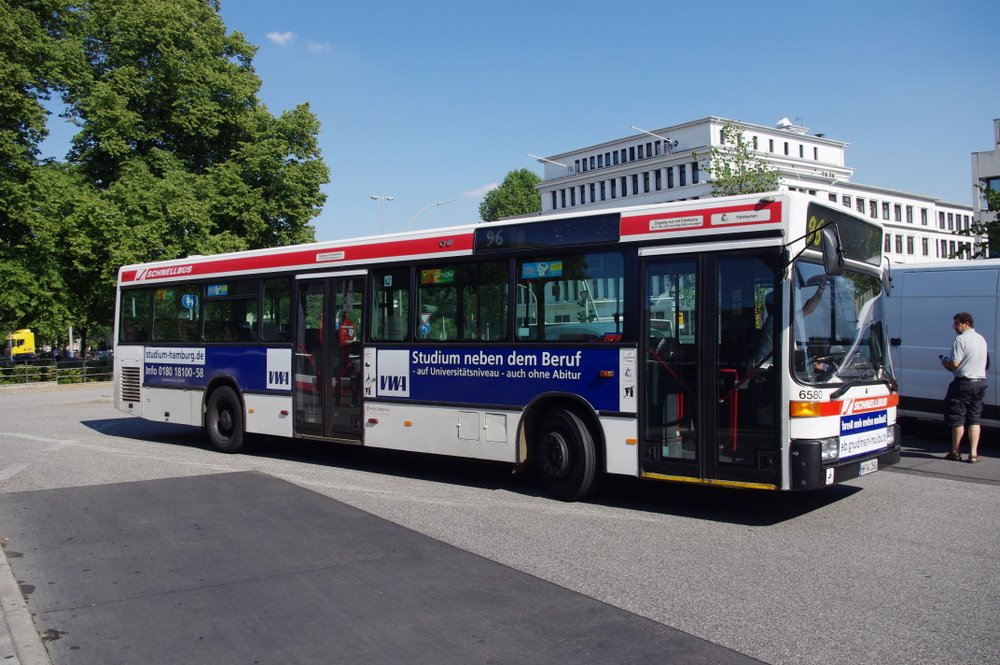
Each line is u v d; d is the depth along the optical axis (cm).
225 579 579
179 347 1334
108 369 3953
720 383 738
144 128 3497
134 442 1405
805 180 8888
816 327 729
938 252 10338
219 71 3672
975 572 587
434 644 454
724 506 825
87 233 3338
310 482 975
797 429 696
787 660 429
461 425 937
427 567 606
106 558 637
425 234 991
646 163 9169
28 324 3681
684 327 764
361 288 1053
